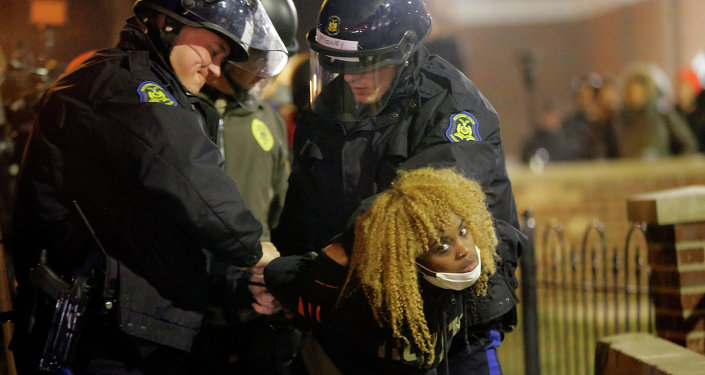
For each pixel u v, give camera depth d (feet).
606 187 94.22
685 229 46.83
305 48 68.54
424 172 28.32
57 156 31.78
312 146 35.58
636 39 208.74
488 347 34.73
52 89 32.86
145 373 32.48
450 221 27.09
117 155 31.04
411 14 33.14
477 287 28.94
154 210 31.65
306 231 36.35
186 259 32.73
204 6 32.91
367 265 27.58
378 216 27.68
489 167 31.91
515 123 232.94
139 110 31.07
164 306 32.17
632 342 42.91
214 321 38.65
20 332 32.65
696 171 94.43
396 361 29.58
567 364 60.44
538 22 235.81
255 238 32.76
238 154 42.04
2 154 50.06
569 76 235.20
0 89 50.26
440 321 29.19
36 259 32.86
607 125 107.45
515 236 32.83
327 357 30.73
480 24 234.58
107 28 63.77
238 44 33.63
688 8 190.08
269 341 41.60
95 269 31.81
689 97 110.01
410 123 33.50
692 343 46.83
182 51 33.37
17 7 57.31
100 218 31.71
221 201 31.53
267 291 34.65
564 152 112.16
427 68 34.06
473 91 33.71
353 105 33.32
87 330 31.71
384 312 28.17
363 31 32.40
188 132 31.42
